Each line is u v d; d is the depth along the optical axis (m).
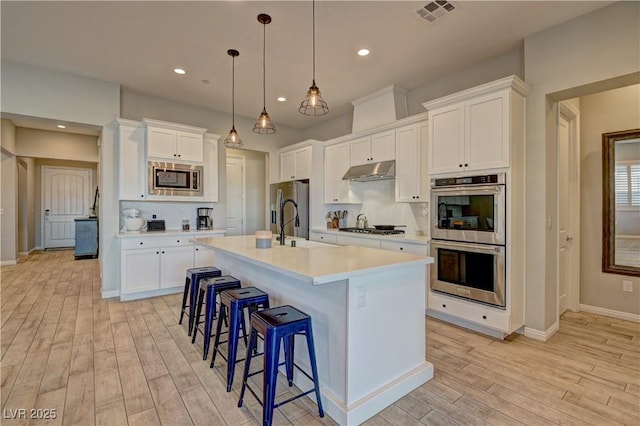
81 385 2.14
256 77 3.97
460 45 3.20
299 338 2.20
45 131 6.79
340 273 1.66
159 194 4.36
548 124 2.97
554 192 3.09
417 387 2.13
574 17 2.71
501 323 2.84
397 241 3.77
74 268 6.08
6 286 4.74
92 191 9.17
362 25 2.84
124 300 4.04
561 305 3.58
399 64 3.61
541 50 2.93
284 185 5.71
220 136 5.00
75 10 2.64
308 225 5.28
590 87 2.73
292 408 1.92
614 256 3.51
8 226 6.36
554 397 2.03
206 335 2.55
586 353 2.64
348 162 4.93
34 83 3.69
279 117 5.70
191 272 3.19
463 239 3.12
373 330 1.93
